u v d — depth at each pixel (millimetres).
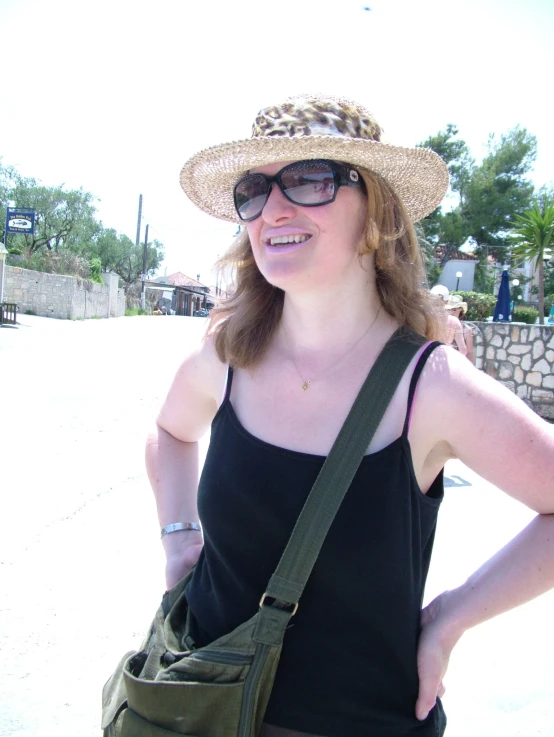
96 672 2426
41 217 38406
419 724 1169
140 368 9797
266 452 1213
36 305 26719
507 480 1101
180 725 1116
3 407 6684
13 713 2188
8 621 2721
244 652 1109
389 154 1243
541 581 1099
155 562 3346
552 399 8695
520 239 17328
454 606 1167
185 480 1699
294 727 1137
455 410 1120
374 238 1279
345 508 1115
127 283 50281
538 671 2492
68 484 4477
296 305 1304
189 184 1641
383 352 1206
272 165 1326
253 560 1201
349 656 1136
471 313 17844
